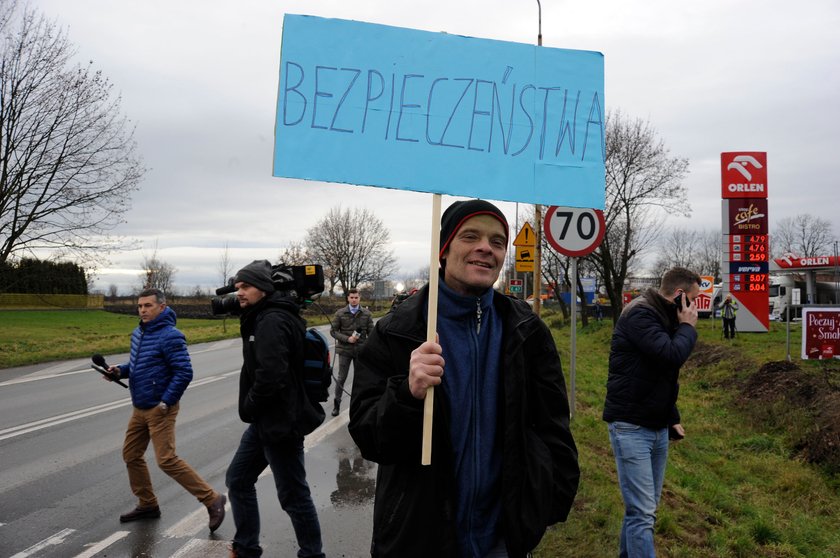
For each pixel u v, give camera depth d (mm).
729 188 19203
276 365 3312
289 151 1908
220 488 5422
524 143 2061
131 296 62688
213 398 10305
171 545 4098
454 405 1854
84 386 11477
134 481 4566
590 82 2148
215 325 34750
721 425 9273
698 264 67062
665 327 3480
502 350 1951
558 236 7539
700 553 4402
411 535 1775
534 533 1808
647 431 3498
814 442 7402
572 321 8219
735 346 16047
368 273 67562
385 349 1927
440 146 1990
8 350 17719
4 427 7836
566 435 1971
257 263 3596
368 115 1965
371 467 6125
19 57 17594
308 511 3518
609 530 4133
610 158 24109
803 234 65812
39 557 3902
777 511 5812
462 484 1835
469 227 1939
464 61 2053
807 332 11102
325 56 1968
